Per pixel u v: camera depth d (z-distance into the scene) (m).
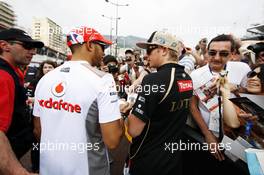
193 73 2.17
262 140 1.65
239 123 1.82
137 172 1.65
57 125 1.44
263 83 1.66
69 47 1.55
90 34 1.50
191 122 2.19
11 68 1.63
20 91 1.68
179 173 1.70
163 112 1.57
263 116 1.62
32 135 1.83
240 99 1.67
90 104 1.38
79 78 1.40
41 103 1.50
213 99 2.04
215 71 2.10
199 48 3.42
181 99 1.62
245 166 1.83
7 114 1.39
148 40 1.75
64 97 1.41
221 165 2.08
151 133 1.60
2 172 1.22
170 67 1.63
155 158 1.59
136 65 5.00
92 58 1.54
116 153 3.44
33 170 2.68
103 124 1.39
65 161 1.45
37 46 1.95
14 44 1.77
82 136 1.41
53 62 3.96
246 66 2.20
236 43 2.25
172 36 1.68
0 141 1.26
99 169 1.50
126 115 1.91
